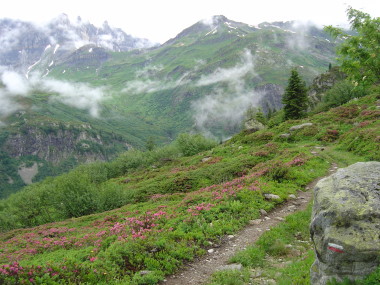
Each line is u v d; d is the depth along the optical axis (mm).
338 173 8688
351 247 6438
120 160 94125
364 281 6168
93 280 9859
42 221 43281
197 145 81312
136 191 39875
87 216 33094
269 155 36906
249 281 9836
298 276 9219
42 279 9305
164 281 10383
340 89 73688
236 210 16766
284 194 19172
